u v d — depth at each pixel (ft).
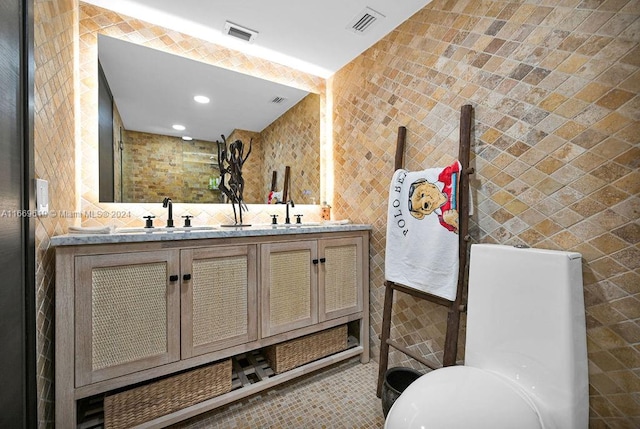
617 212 3.08
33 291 2.82
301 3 5.17
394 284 5.26
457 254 4.18
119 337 3.65
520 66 3.85
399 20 5.62
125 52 5.59
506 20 4.00
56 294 3.31
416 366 5.38
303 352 5.39
